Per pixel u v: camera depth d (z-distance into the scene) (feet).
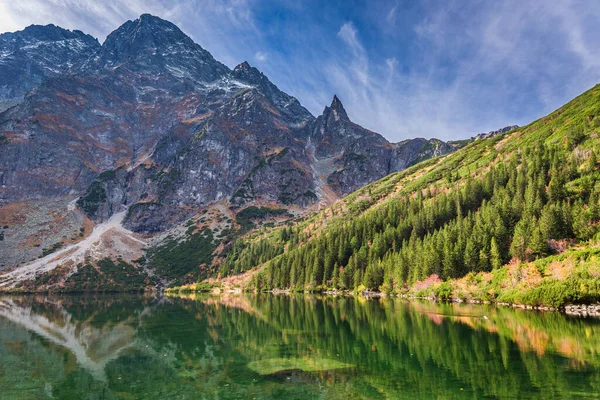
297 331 173.99
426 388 86.28
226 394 87.51
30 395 90.63
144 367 115.55
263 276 600.80
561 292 199.41
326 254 516.73
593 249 215.72
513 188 411.34
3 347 151.74
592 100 556.10
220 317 244.42
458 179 631.56
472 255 311.88
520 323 164.04
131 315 271.90
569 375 90.48
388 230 487.20
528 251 281.33
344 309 259.19
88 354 136.87
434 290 311.27
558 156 418.10
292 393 86.58
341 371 103.55
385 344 136.15
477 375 94.17
